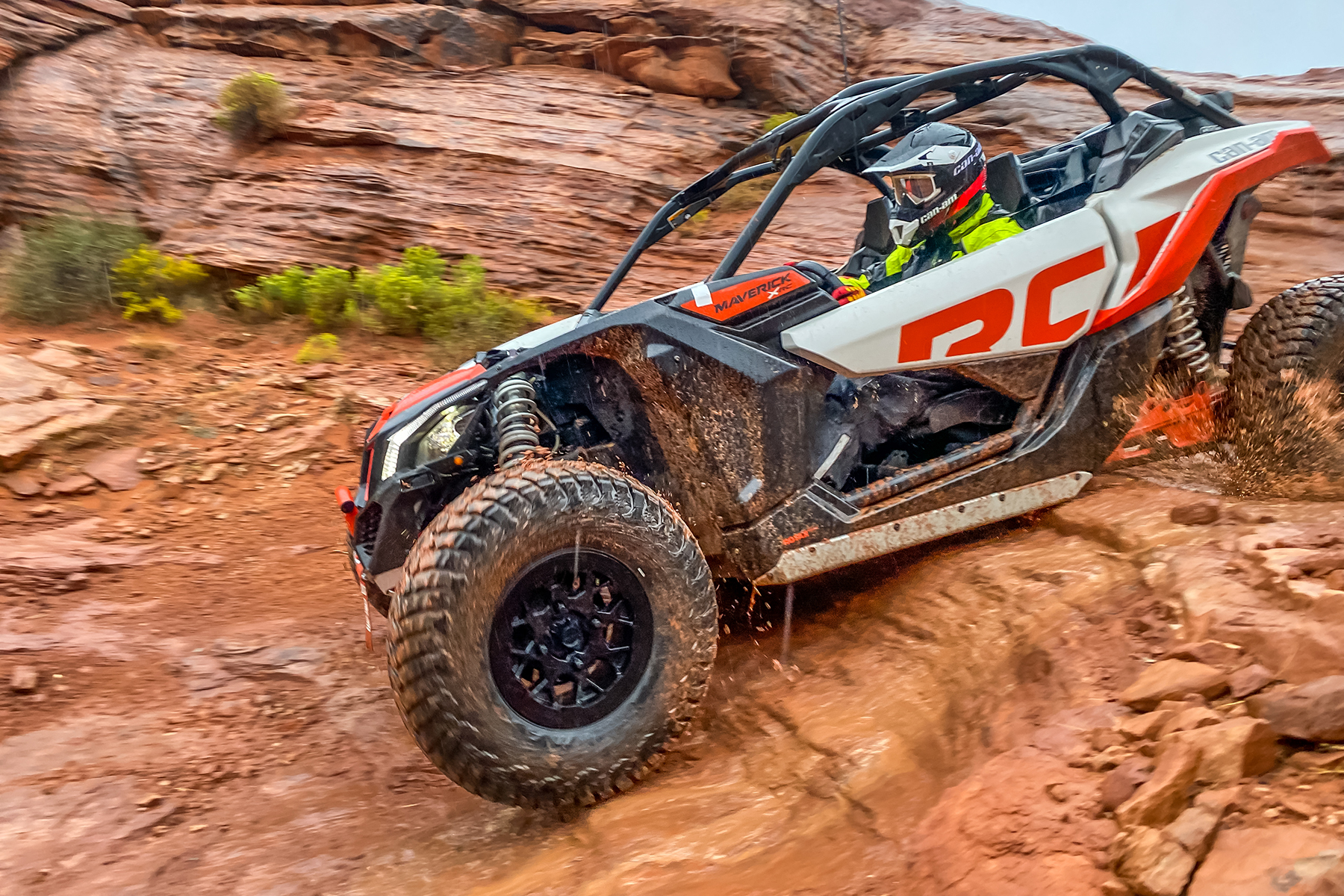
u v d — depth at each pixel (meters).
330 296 8.43
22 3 11.47
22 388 6.38
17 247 8.94
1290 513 3.23
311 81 11.96
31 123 9.99
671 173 11.27
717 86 12.78
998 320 3.44
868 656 3.17
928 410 3.65
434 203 10.20
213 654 4.08
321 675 3.92
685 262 9.91
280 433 6.50
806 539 3.24
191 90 11.34
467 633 2.47
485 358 3.39
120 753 3.35
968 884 2.03
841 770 2.64
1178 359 3.77
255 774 3.24
